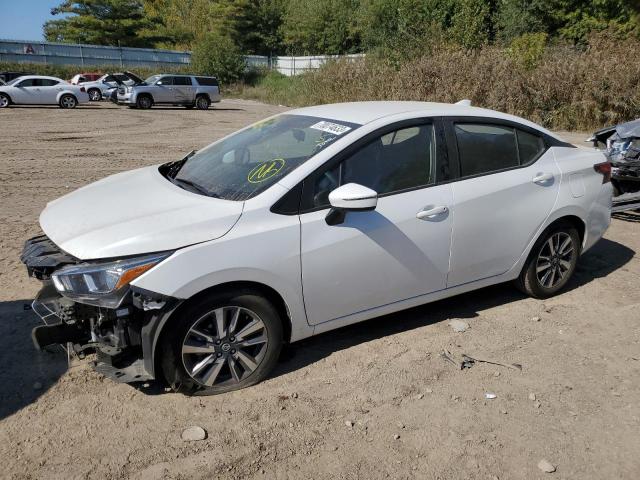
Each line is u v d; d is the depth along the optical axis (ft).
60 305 10.37
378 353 12.60
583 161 15.39
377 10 103.96
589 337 13.53
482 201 13.26
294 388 11.21
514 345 13.09
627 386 11.57
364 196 10.57
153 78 88.63
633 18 29.14
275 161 12.10
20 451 9.23
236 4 183.01
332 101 76.69
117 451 9.29
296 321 11.41
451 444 9.74
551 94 53.26
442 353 12.63
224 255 10.25
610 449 9.72
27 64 130.72
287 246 10.86
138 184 12.91
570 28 89.51
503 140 14.10
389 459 9.34
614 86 49.96
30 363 11.73
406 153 12.58
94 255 9.86
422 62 61.87
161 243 9.98
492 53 61.11
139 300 9.77
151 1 209.87
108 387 11.02
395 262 12.23
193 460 9.16
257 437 9.76
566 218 15.14
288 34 175.52
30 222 21.88
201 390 10.82
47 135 49.34
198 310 10.29
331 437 9.83
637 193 21.34
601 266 18.22
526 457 9.47
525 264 14.82
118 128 56.75
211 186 12.19
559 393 11.27
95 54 143.02
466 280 13.64
